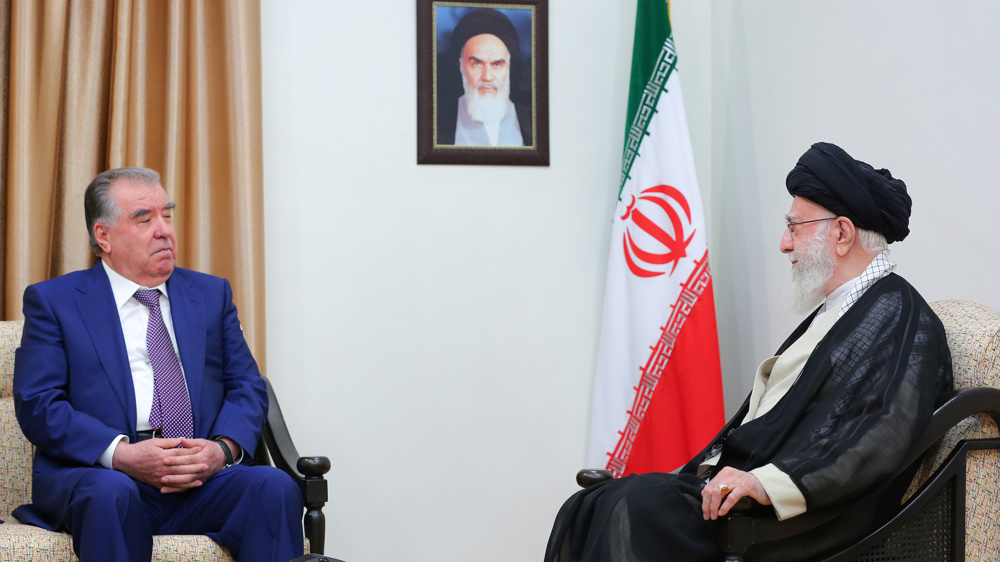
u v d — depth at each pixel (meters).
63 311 2.26
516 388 3.24
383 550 3.14
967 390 1.73
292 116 3.11
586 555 1.83
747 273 3.15
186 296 2.42
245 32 2.92
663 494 1.82
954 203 2.20
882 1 2.46
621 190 3.15
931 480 1.74
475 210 3.22
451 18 3.20
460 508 3.20
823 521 1.66
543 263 3.26
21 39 2.70
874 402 1.70
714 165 3.39
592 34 3.31
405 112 3.18
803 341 1.97
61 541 1.94
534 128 3.25
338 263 3.13
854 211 1.90
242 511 2.10
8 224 2.69
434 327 3.19
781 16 2.96
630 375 3.09
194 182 2.88
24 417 2.15
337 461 3.12
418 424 3.18
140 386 2.29
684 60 3.40
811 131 2.79
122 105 2.79
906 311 1.81
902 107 2.39
